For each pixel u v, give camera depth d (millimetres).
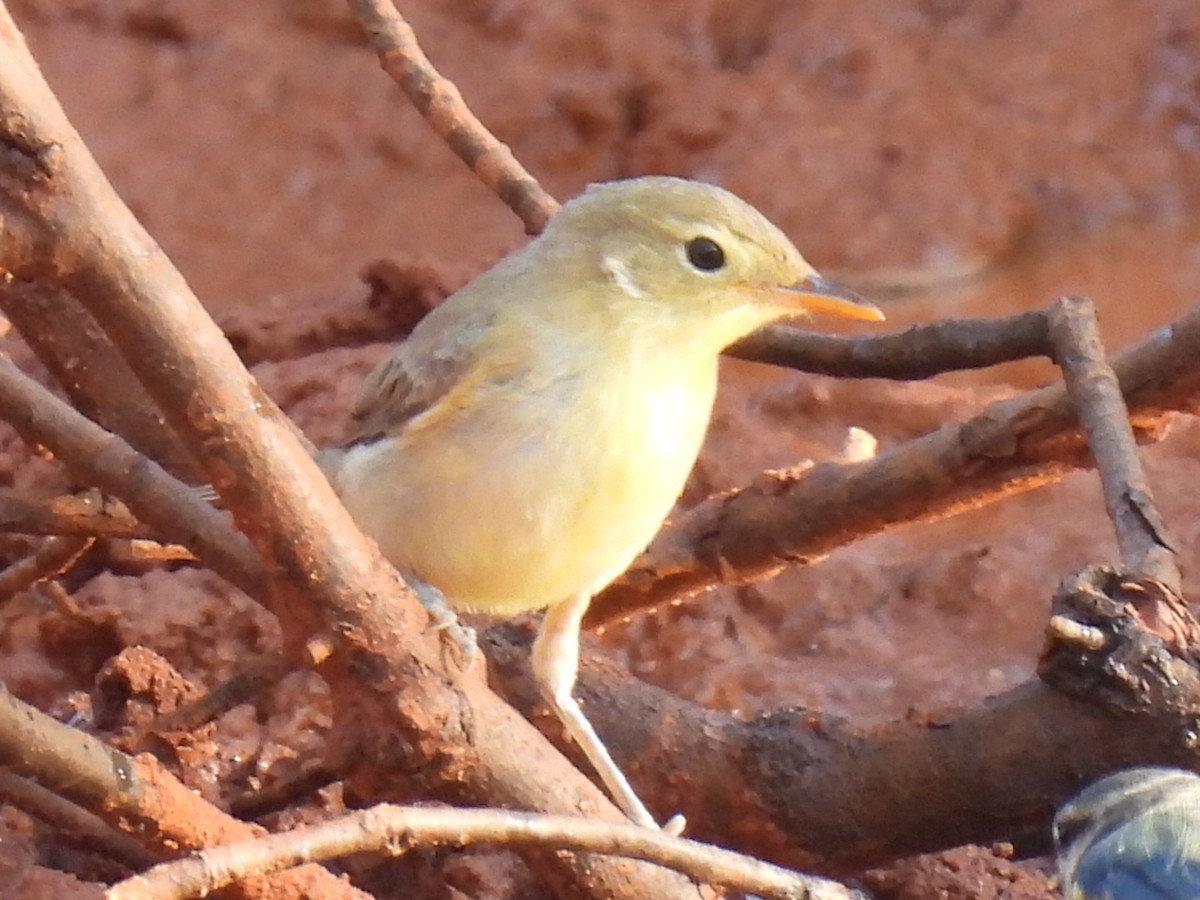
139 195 3744
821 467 2615
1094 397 2580
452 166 3867
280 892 2551
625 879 2547
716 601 2703
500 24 4059
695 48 4012
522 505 2570
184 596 2686
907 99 3879
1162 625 2562
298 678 2656
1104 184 3682
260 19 4113
